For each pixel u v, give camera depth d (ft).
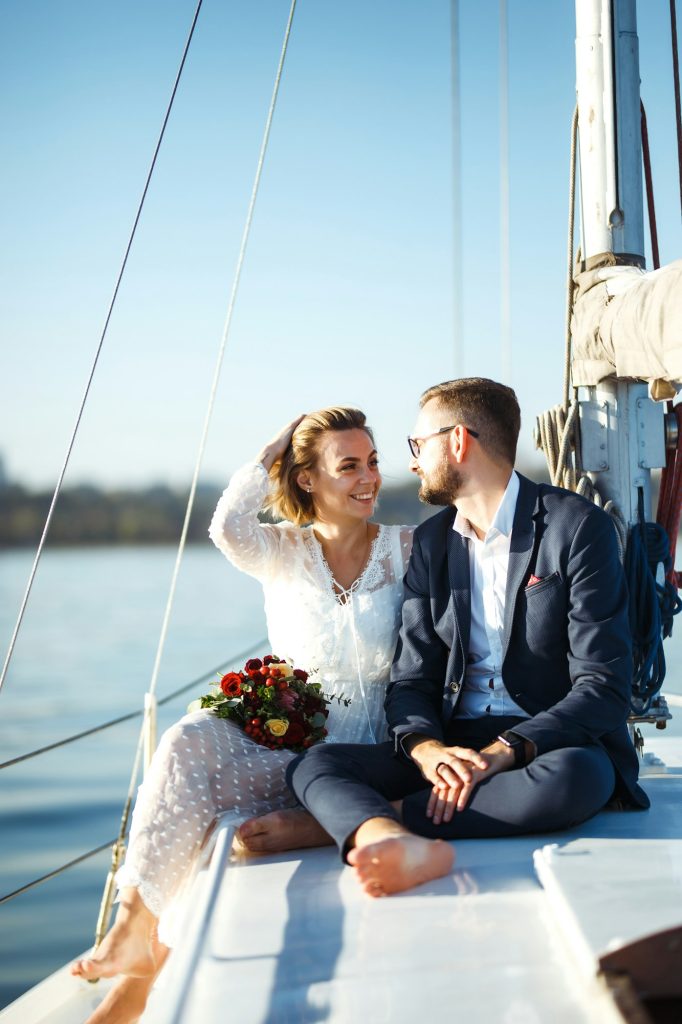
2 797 40.98
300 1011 5.89
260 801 9.87
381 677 11.48
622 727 9.75
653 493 12.64
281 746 10.12
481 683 10.33
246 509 11.43
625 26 12.21
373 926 7.06
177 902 9.29
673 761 13.01
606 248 12.09
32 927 26.53
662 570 11.90
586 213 12.25
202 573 219.20
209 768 9.71
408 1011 5.79
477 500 10.27
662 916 6.41
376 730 11.38
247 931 7.13
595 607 9.69
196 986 6.26
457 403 10.26
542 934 6.75
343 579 11.69
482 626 10.29
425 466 10.36
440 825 8.91
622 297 10.98
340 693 11.39
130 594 172.76
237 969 6.49
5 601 161.38
